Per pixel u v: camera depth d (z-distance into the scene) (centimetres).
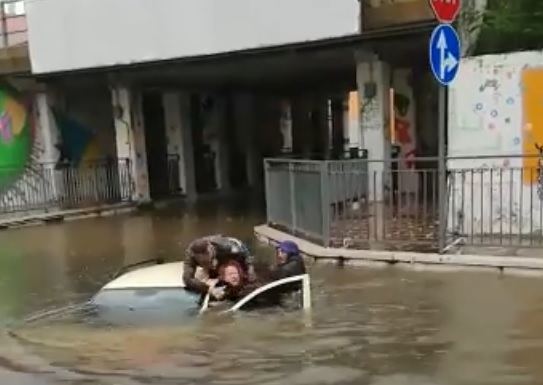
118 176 1997
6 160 1927
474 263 850
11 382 522
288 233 1189
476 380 483
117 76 1930
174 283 729
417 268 880
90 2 1695
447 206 1005
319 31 1368
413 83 1728
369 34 1329
